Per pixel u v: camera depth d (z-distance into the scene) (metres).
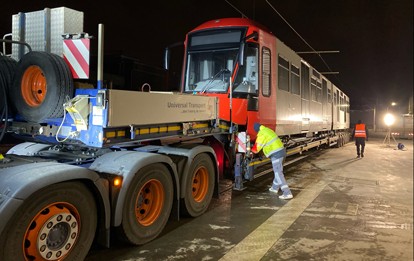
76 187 3.59
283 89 9.85
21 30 5.46
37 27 5.38
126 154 4.48
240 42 7.92
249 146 7.57
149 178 4.54
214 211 6.19
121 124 4.18
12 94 4.63
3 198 3.03
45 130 4.53
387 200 7.28
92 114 4.10
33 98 4.58
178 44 8.78
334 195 7.68
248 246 4.56
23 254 3.14
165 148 5.52
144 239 4.52
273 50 9.00
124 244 4.55
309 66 13.23
